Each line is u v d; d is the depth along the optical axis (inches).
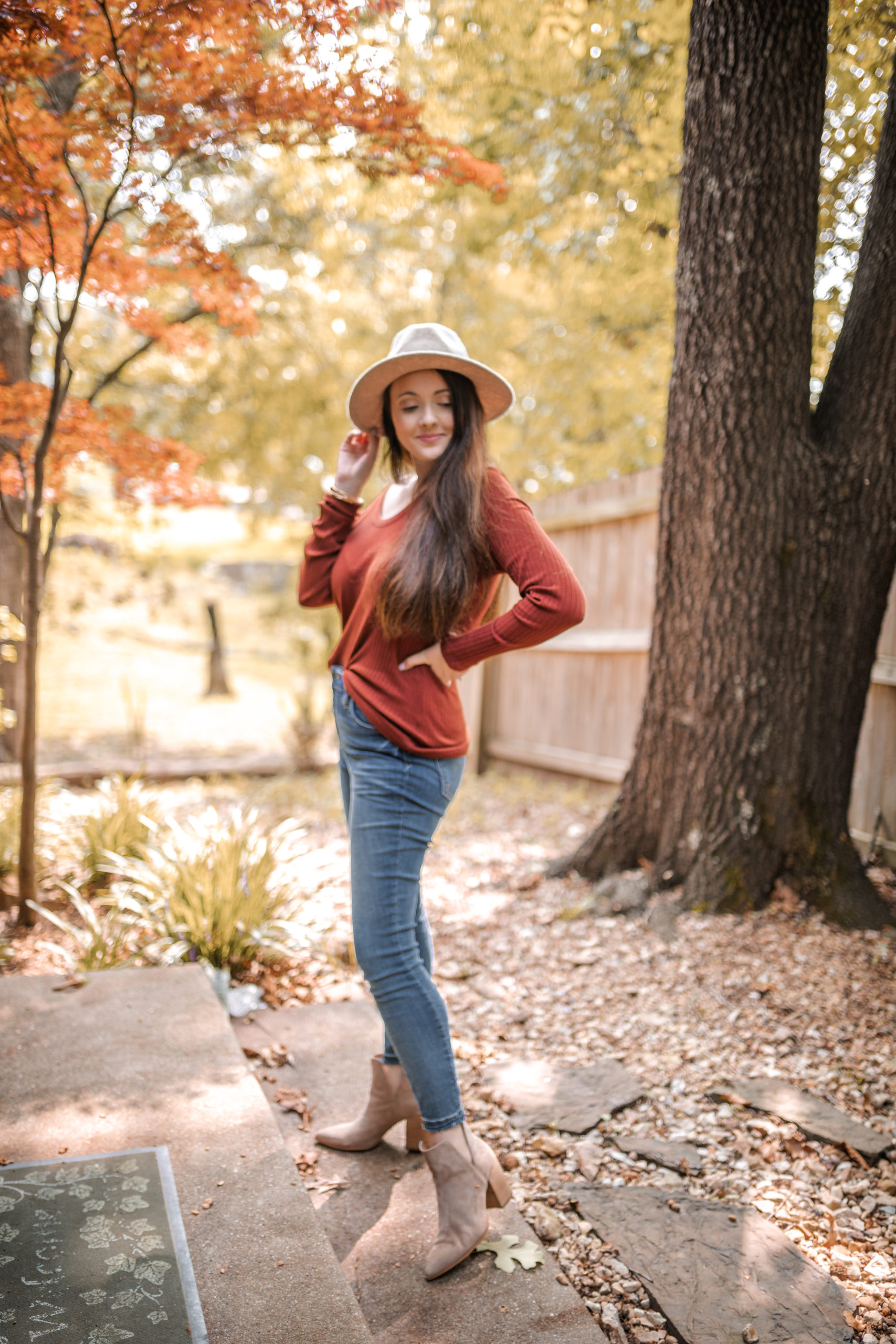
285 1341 54.9
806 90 130.6
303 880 158.6
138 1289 57.5
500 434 375.9
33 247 133.7
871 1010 114.9
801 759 145.7
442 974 133.7
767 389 139.0
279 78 115.4
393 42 191.0
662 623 155.1
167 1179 68.6
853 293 143.4
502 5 175.6
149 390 356.8
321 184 274.5
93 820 175.2
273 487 391.9
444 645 69.3
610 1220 77.5
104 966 121.9
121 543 317.7
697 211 139.4
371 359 360.8
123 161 122.5
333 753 312.0
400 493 79.3
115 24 106.7
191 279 147.6
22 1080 82.0
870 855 172.6
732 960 130.2
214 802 252.7
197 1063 85.5
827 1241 75.5
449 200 237.3
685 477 147.7
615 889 155.2
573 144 210.2
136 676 516.7
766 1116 94.7
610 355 337.7
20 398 139.8
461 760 73.7
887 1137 89.9
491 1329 63.7
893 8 137.9
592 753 267.9
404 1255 70.9
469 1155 69.2
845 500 142.1
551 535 284.8
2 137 113.6
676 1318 65.7
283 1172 70.5
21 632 151.9
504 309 391.9
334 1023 113.1
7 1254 60.4
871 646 147.5
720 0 131.1
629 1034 114.0
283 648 608.4
